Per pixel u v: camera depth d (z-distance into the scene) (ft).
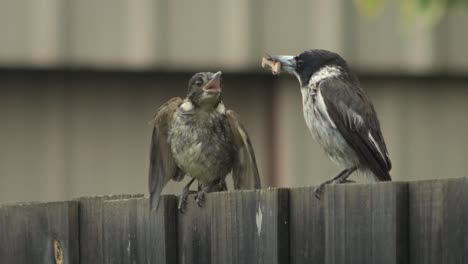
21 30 39.32
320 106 29.55
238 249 21.70
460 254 17.83
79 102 40.81
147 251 23.79
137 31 39.75
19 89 40.52
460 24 41.57
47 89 40.68
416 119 41.86
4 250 25.80
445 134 42.19
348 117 29.04
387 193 18.81
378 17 40.96
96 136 40.86
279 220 20.80
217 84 28.02
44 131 40.70
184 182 38.91
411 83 41.73
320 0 40.52
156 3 39.75
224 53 40.04
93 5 39.60
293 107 40.96
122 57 39.73
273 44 40.22
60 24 39.50
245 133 27.76
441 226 18.12
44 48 39.40
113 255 24.47
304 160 41.06
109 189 40.96
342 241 19.52
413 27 40.60
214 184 29.04
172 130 28.50
